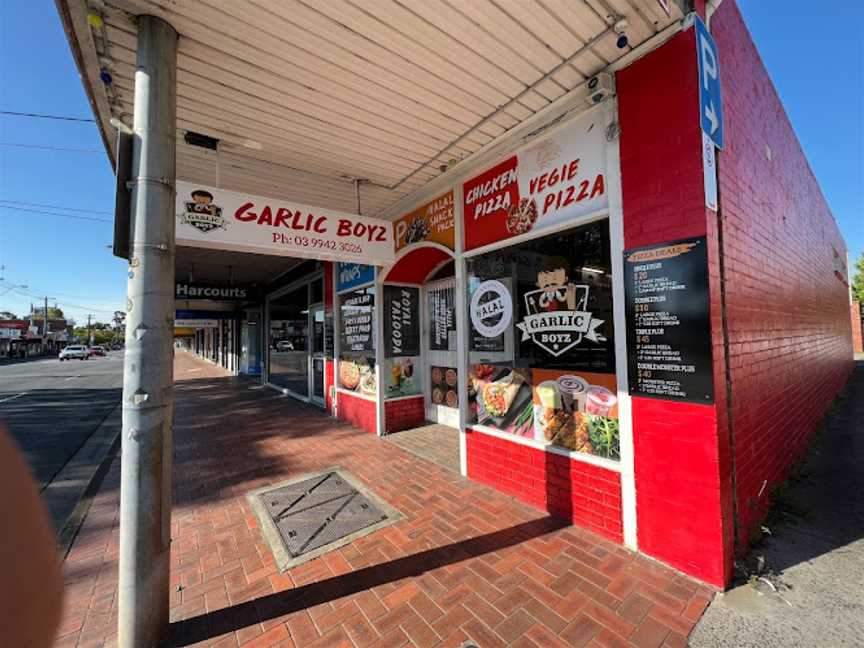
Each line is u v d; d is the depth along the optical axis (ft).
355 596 7.68
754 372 9.90
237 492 12.84
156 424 6.78
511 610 7.16
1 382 50.52
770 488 10.75
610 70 9.13
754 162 11.35
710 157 8.09
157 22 7.23
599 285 9.83
